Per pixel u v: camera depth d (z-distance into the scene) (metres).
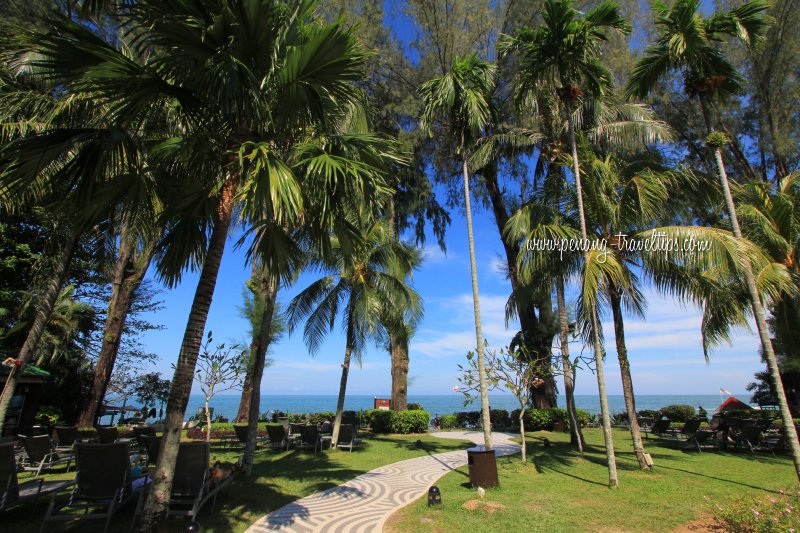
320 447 12.30
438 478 8.42
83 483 5.12
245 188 4.04
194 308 4.65
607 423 7.44
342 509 6.12
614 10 8.09
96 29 6.72
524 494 6.69
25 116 7.56
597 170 9.16
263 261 6.45
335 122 6.21
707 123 8.02
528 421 18.50
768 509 4.57
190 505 5.59
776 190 10.73
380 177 5.05
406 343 15.48
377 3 15.38
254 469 9.15
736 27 7.65
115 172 4.82
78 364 18.08
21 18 9.12
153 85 4.36
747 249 7.24
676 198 10.89
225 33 4.22
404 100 15.66
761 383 20.36
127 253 15.47
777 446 11.62
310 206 5.45
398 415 18.33
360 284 13.22
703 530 4.95
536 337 16.89
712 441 12.47
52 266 12.55
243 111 4.68
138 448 10.62
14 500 4.98
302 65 4.56
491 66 9.41
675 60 8.31
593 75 8.91
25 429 12.25
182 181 5.70
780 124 13.80
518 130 13.26
